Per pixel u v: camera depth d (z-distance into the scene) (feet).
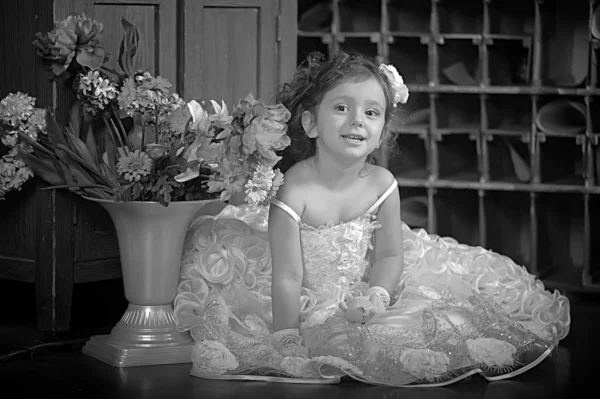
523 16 15.39
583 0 15.20
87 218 11.48
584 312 13.14
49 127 10.53
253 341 9.64
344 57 10.28
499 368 9.47
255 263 10.85
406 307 10.19
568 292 14.37
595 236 14.75
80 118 11.10
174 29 12.04
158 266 10.13
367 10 15.88
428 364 9.06
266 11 12.89
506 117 15.39
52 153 10.62
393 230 10.66
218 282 10.60
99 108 10.78
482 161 14.93
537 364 10.05
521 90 14.60
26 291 13.64
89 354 10.32
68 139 10.77
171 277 10.25
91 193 10.57
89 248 11.51
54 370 9.75
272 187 9.81
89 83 10.47
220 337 9.70
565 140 15.12
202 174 10.23
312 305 10.22
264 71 12.94
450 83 15.25
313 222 10.32
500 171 15.39
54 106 11.01
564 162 15.25
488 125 15.02
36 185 11.34
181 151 9.91
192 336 10.27
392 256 10.70
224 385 9.25
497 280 11.46
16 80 11.32
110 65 11.46
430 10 15.65
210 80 12.46
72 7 11.12
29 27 11.16
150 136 10.77
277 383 9.30
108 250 11.70
